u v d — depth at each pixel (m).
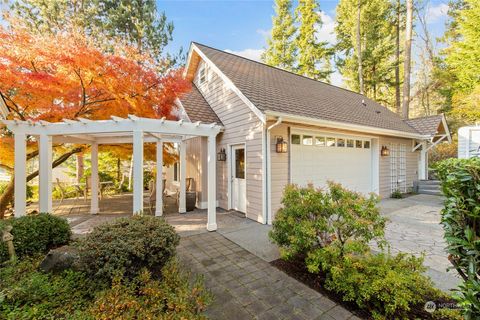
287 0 19.28
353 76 18.66
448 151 13.79
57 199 10.07
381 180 9.41
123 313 2.01
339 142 7.98
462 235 1.78
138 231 2.96
